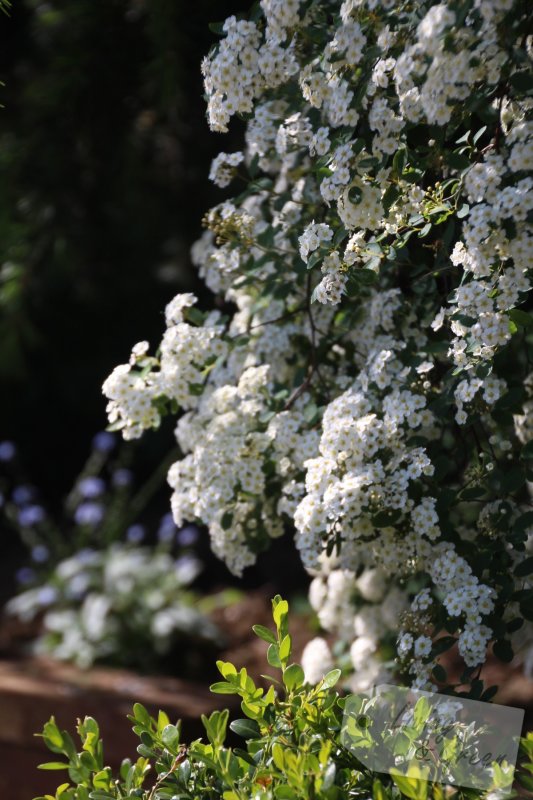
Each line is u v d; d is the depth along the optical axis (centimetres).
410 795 149
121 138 276
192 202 321
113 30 249
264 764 157
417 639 167
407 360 174
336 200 171
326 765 152
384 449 169
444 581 166
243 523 183
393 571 175
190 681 302
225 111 171
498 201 158
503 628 164
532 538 181
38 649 315
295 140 175
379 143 164
